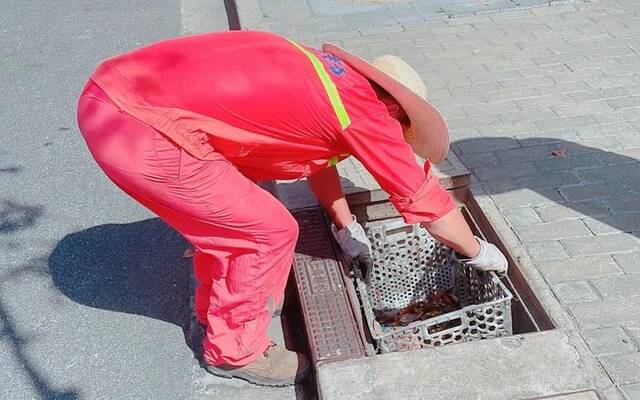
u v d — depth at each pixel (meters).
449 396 2.50
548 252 3.26
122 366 3.11
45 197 4.38
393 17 6.24
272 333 3.28
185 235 2.66
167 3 7.68
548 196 3.65
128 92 2.40
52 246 3.92
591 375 2.56
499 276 3.18
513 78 4.91
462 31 5.80
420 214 2.60
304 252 3.36
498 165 3.93
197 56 2.43
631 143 4.04
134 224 4.09
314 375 2.91
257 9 6.65
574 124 4.27
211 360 2.91
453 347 2.68
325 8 6.61
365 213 3.70
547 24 5.78
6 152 4.90
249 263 2.64
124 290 3.58
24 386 3.02
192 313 3.40
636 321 2.84
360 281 3.25
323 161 2.68
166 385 3.00
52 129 5.18
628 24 5.64
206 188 2.47
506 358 2.62
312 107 2.40
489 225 3.46
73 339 3.27
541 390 2.50
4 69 6.22
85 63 6.27
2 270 3.75
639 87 4.64
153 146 2.39
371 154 2.48
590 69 4.94
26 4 7.85
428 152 2.84
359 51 5.60
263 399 2.92
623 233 3.34
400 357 2.66
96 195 4.38
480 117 4.44
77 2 7.84
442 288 3.55
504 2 6.31
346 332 2.91
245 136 2.44
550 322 2.85
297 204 3.67
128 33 6.89
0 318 3.41
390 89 2.52
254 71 2.39
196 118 2.38
